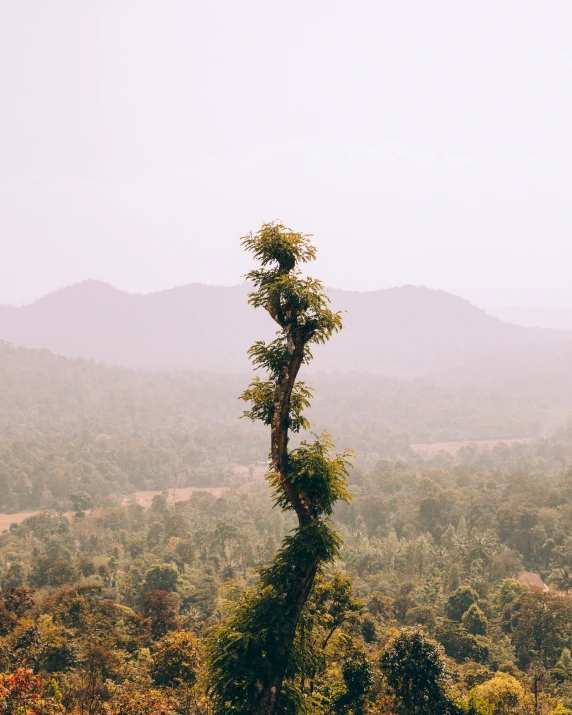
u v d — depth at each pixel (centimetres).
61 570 9912
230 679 2030
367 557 10500
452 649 6272
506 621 7294
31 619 5812
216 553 12119
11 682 2175
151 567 9256
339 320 2050
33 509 19088
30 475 19912
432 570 9769
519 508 11575
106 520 14800
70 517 17438
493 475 18250
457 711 3403
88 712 3316
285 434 2077
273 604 2017
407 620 7344
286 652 1997
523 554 11219
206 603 8644
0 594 6650
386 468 19275
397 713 3391
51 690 4009
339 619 3155
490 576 9656
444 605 7812
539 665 6028
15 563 10550
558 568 10006
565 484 14175
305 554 2006
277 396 2070
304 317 2084
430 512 13050
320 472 2023
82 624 5991
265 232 2095
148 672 4691
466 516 13062
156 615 6894
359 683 3394
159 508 16538
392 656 3412
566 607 6656
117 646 5753
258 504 17100
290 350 2055
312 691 3055
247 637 1981
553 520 11356
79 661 4962
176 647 4350
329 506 2091
